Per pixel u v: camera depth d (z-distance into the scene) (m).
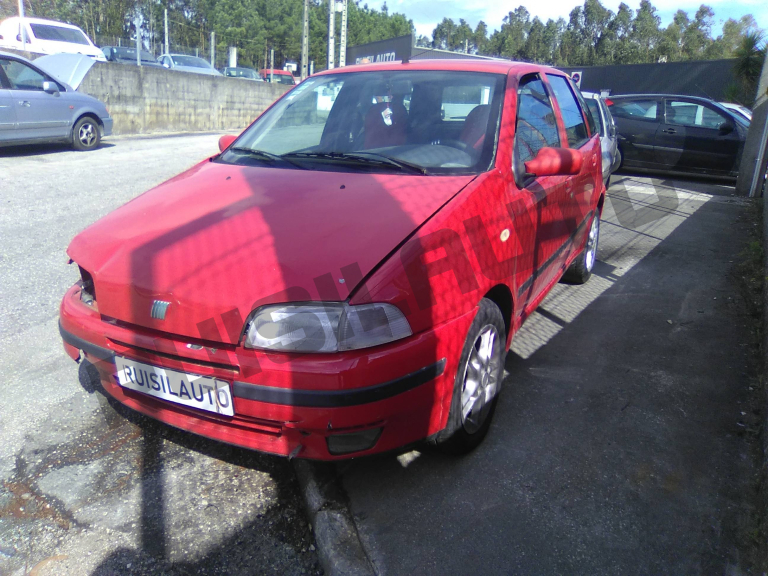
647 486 2.53
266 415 2.11
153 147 12.30
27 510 2.34
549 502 2.42
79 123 10.86
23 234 5.74
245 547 2.21
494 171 2.82
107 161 10.09
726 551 2.18
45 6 52.16
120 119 14.48
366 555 2.12
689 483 2.55
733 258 5.91
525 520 2.32
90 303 2.54
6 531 2.23
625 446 2.81
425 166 2.86
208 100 17.34
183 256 2.30
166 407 2.39
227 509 2.40
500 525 2.29
